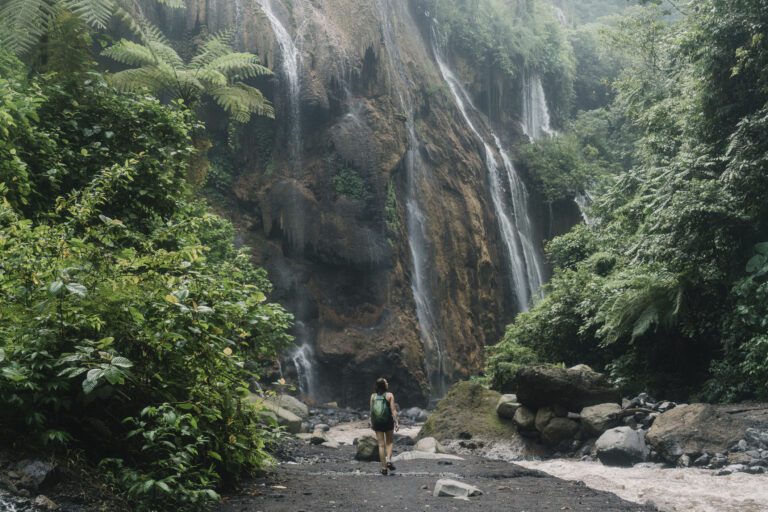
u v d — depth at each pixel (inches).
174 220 351.9
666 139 753.6
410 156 1309.1
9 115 275.4
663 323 587.5
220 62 781.3
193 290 227.3
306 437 552.7
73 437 197.8
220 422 243.0
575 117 2026.3
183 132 387.9
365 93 1273.4
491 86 1689.2
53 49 378.0
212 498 193.2
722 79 618.2
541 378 461.1
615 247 762.2
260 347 282.2
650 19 1034.7
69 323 194.1
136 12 1027.3
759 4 584.1
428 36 1600.6
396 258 1176.8
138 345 209.3
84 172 324.5
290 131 1173.7
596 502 256.2
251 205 1126.4
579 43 2112.5
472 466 369.4
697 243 560.4
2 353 169.9
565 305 725.3
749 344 510.6
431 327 1222.3
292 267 1109.1
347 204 1148.5
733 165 558.6
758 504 268.1
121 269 215.8
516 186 1537.9
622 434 397.7
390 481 296.2
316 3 1279.5
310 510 218.7
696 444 379.9
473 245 1347.2
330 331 1098.7
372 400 342.0
